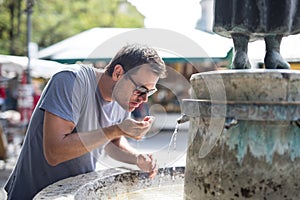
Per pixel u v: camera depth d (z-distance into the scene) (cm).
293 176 159
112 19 2106
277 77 154
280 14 170
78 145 200
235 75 158
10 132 851
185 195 183
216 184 165
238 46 181
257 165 158
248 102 157
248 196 159
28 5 1285
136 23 2134
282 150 159
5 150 709
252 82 156
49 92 212
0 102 1283
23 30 1870
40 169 233
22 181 238
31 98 1006
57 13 2012
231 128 162
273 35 178
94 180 214
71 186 200
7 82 1388
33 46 1195
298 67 336
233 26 175
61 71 218
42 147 229
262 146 158
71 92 211
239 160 160
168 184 248
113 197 225
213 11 185
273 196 158
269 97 155
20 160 240
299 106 157
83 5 2055
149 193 237
